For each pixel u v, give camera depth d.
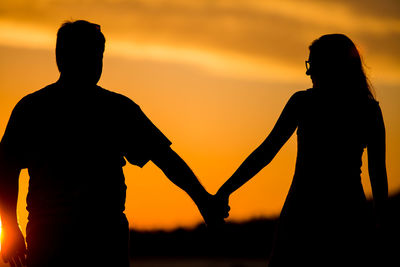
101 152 4.80
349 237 4.93
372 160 5.21
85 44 4.87
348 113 5.07
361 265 4.93
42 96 4.86
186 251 22.45
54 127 4.78
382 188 5.20
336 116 5.06
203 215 5.61
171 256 22.56
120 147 4.94
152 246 22.81
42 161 4.75
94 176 4.75
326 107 5.09
